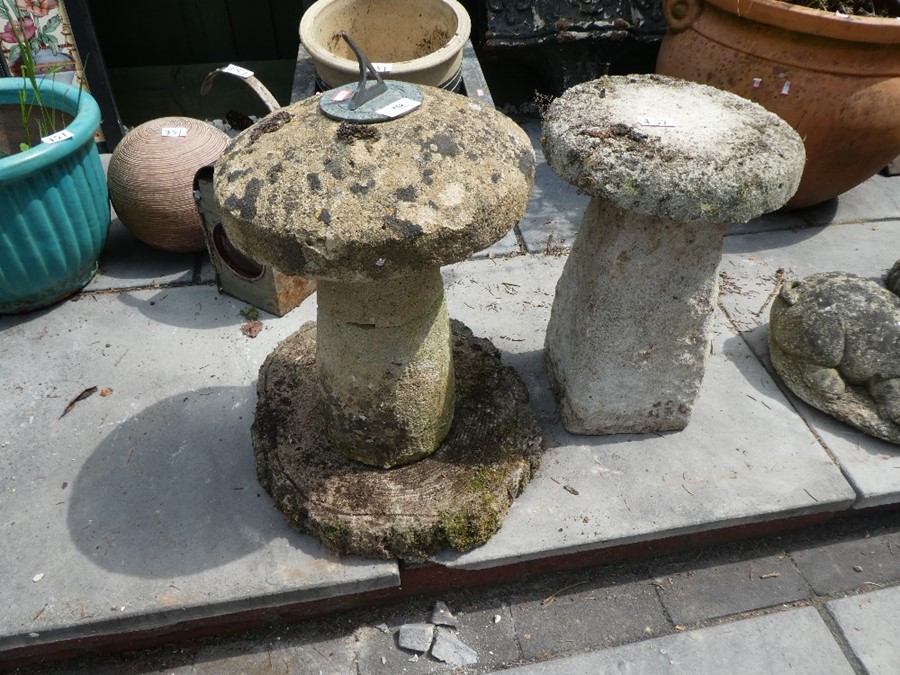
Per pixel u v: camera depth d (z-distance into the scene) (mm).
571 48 3588
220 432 2195
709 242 1755
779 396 2330
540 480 2035
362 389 1764
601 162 1579
